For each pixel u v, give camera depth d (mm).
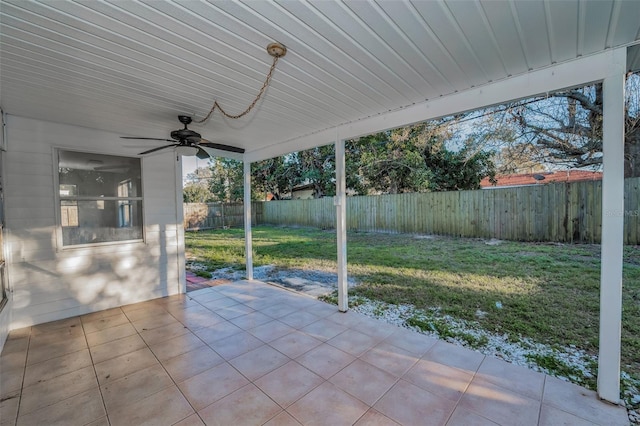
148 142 4180
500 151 6359
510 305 3506
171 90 2516
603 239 1919
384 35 1740
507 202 6328
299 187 14375
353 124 3434
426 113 2812
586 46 1851
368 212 9055
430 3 1462
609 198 1885
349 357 2531
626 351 2516
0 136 2916
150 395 2059
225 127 3639
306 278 5172
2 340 2779
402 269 5176
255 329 3117
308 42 1812
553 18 1579
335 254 6945
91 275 3709
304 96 2676
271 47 1857
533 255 5211
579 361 2406
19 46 1807
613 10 1502
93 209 3768
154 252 4223
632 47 1839
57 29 1639
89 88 2459
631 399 1944
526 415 1817
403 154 8391
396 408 1899
